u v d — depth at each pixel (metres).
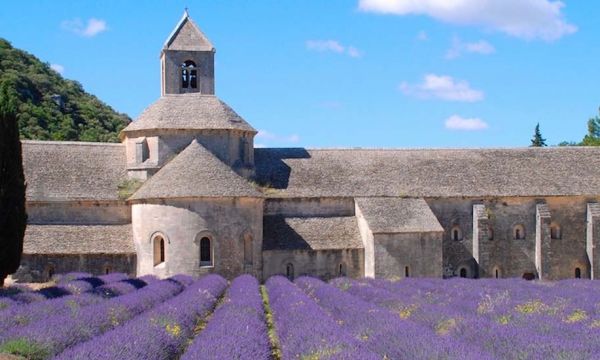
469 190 61.72
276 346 25.81
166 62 60.88
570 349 18.67
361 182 61.28
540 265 61.31
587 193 62.84
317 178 61.25
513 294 38.25
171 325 24.09
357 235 58.12
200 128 57.94
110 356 18.12
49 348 20.78
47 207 55.72
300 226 58.12
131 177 58.03
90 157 59.78
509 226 62.19
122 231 55.72
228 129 58.31
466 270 61.19
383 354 19.83
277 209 59.22
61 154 59.28
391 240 55.81
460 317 25.48
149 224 52.81
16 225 43.12
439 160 64.94
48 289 37.91
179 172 53.47
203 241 52.62
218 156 58.41
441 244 57.09
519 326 23.48
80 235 54.62
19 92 106.06
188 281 47.31
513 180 63.38
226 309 29.45
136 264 53.97
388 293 37.81
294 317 26.81
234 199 53.19
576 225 63.28
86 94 128.62
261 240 55.22
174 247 52.06
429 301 34.31
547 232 61.47
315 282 46.75
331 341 20.09
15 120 43.56
